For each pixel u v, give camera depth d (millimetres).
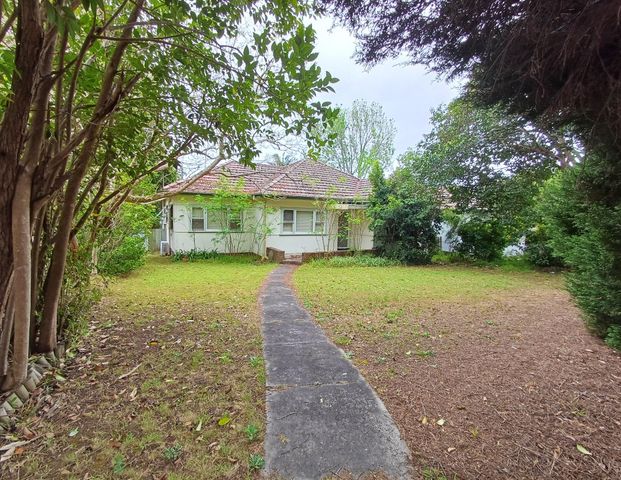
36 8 2105
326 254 12672
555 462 1905
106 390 2719
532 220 11344
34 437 2105
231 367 3186
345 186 15188
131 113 3307
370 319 4914
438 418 2338
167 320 4738
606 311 3719
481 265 12055
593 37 1664
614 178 3143
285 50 2578
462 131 11539
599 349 3670
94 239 4359
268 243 12766
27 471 1820
